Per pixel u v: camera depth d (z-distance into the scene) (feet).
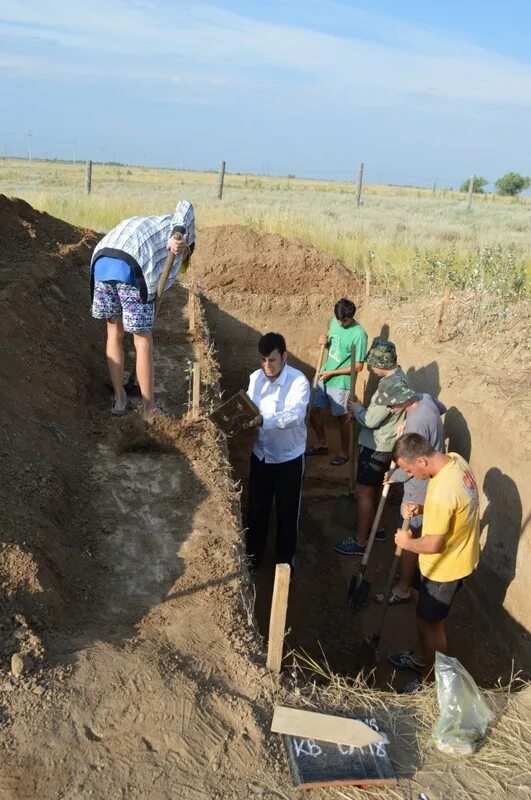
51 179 108.17
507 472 16.79
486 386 19.17
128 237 14.33
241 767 8.10
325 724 8.82
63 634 9.52
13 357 15.12
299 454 16.96
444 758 8.81
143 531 12.34
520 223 69.21
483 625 16.94
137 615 10.36
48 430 14.01
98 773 7.68
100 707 8.43
